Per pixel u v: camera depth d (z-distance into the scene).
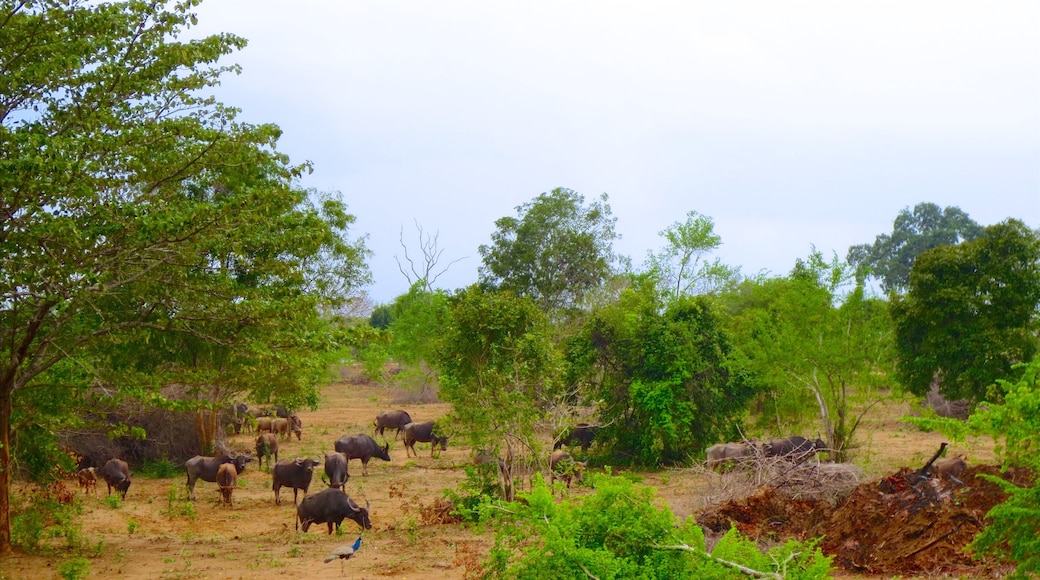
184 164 17.17
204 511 24.06
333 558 15.36
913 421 11.37
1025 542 10.10
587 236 64.06
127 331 17.39
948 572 14.52
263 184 18.31
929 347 30.33
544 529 9.26
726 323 40.03
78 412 20.17
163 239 15.25
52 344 16.81
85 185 14.42
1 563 16.30
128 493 27.05
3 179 13.76
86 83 16.72
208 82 18.08
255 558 16.97
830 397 30.80
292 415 40.78
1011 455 10.88
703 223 53.25
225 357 20.80
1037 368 10.96
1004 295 29.45
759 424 35.28
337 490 20.02
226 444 35.19
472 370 22.17
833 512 17.53
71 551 17.77
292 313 17.20
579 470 23.28
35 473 19.20
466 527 19.97
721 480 20.39
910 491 17.09
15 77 15.37
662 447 31.83
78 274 14.83
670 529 9.43
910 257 92.94
